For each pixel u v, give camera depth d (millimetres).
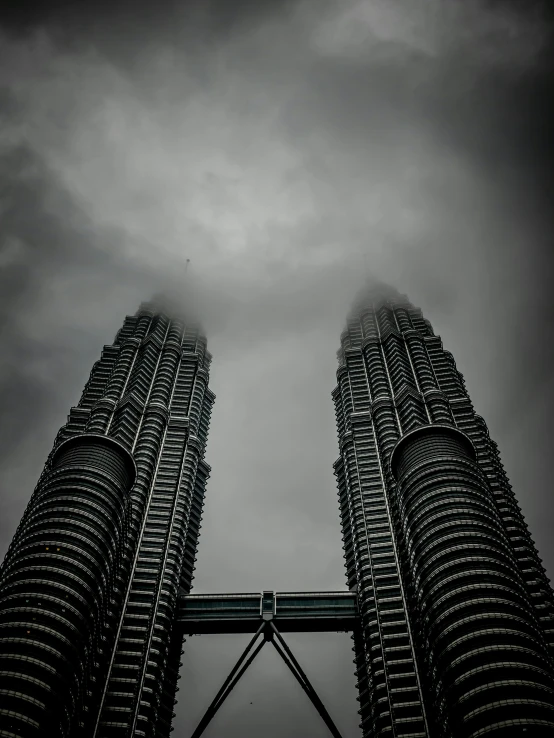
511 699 100562
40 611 114625
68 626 114750
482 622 113188
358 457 186625
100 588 127812
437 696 115500
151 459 182125
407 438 163875
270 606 156375
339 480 190375
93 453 153875
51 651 109500
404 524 148000
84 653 116750
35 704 102125
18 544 130875
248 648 151000
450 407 191125
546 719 97562
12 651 107438
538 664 106125
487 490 146625
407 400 193250
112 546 137625
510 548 133625
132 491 169625
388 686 129375
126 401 196625
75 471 145500
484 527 132750
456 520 134375
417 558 134500
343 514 180000
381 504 171000
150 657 137000
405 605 145625
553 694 101375
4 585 120750
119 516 143625
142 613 145875
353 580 164500
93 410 194125
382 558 158000
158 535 164500
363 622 148375
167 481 179375
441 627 116938
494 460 172625
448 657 111938
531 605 121812
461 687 106250
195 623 154125
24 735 98688
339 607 155125
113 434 183750
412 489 147625
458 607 117250
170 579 155875
